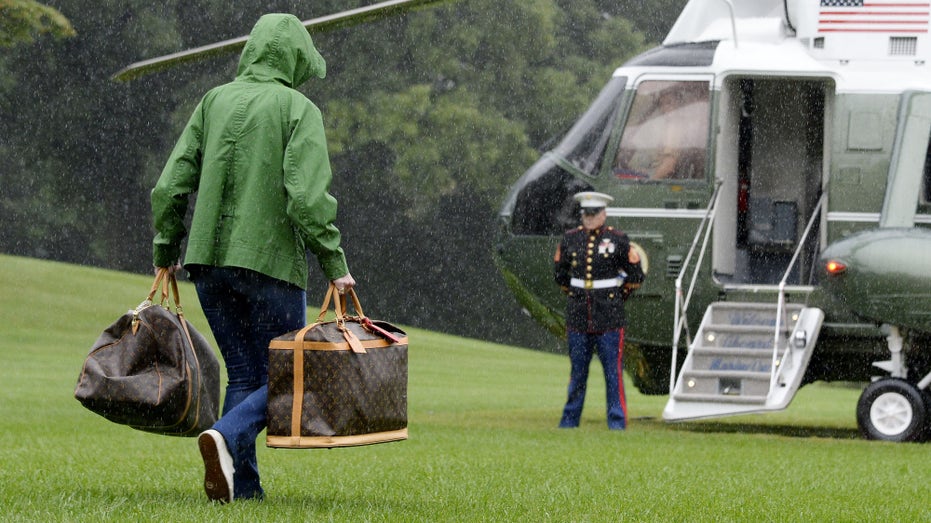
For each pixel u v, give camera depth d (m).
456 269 80.94
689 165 21.55
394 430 8.64
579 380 20.02
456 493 10.23
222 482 8.52
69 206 75.94
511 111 73.88
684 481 11.90
